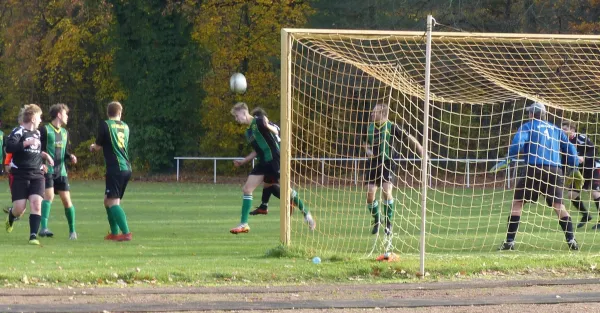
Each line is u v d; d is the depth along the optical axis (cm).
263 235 2805
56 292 1653
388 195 2608
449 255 2209
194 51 7425
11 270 1841
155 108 7356
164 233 2864
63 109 2706
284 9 7700
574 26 6762
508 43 2816
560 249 2439
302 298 1638
